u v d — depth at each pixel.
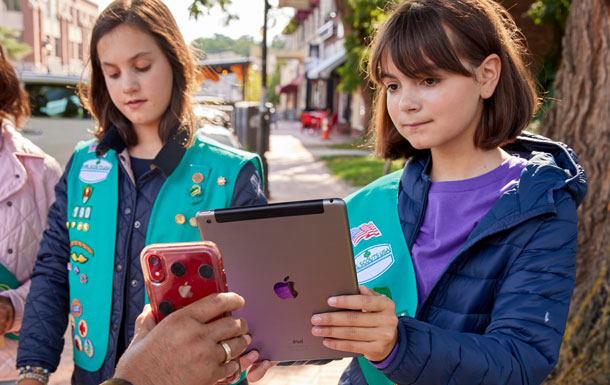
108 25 1.68
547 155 1.36
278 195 9.62
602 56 2.96
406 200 1.50
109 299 1.73
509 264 1.25
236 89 15.12
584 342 2.65
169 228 1.73
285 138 22.80
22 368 1.71
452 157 1.42
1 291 1.98
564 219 1.25
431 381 1.10
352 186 10.52
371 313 1.08
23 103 2.22
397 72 1.31
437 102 1.28
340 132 24.64
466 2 1.29
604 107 2.91
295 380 3.54
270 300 1.19
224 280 1.07
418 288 1.39
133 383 0.96
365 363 1.46
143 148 1.86
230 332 1.04
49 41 42.78
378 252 1.49
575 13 3.12
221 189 1.78
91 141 1.95
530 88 1.41
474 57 1.27
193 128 1.83
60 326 1.81
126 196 1.78
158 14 1.74
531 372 1.12
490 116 1.36
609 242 2.77
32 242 2.09
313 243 1.15
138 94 1.71
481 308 1.28
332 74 24.80
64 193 1.89
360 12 13.04
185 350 0.99
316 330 1.10
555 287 1.19
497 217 1.27
